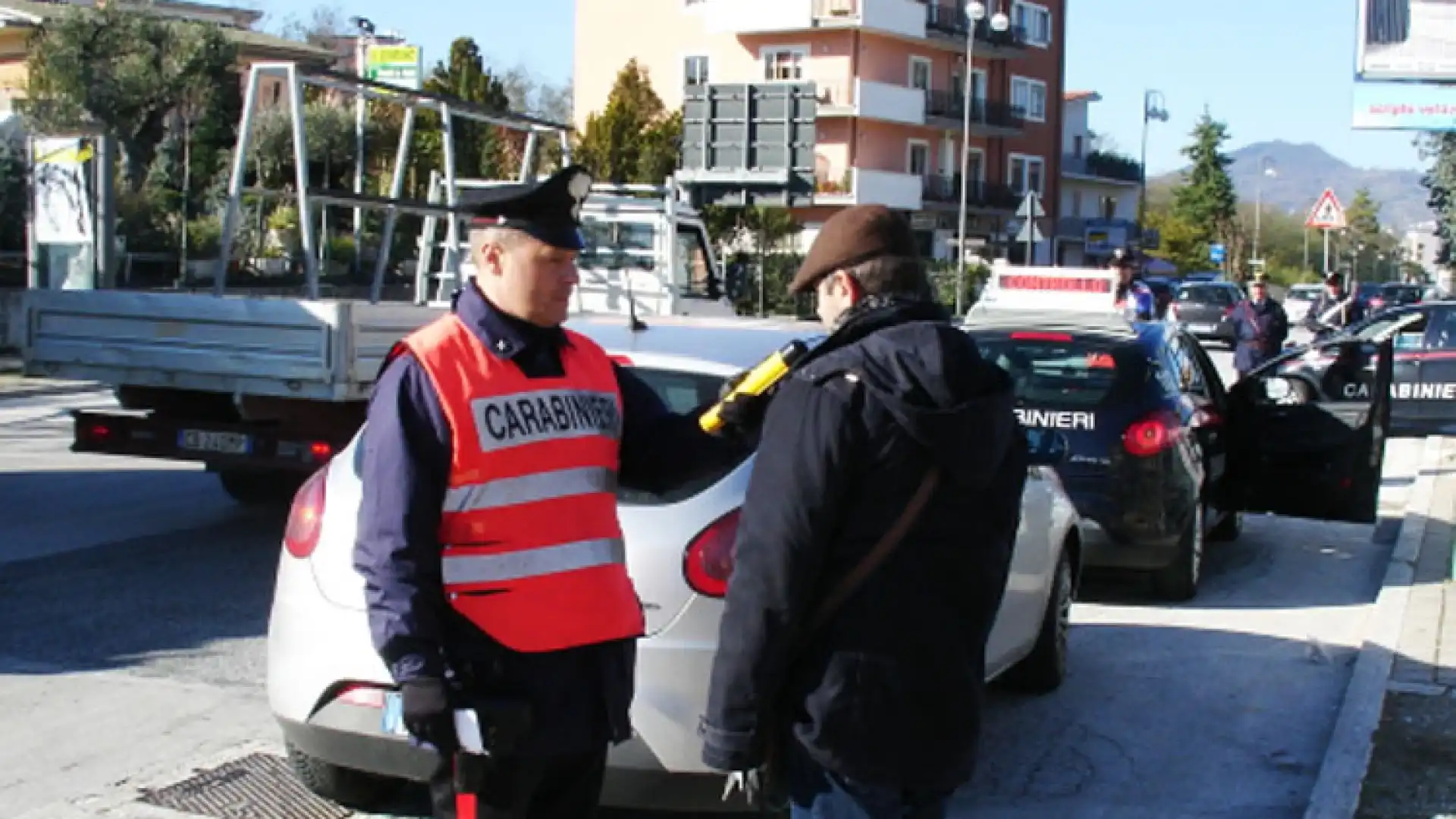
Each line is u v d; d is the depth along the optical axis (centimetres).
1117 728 643
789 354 347
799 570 294
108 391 1886
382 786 512
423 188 3080
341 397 875
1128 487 830
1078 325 890
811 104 2586
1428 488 1329
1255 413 998
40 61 2677
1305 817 510
